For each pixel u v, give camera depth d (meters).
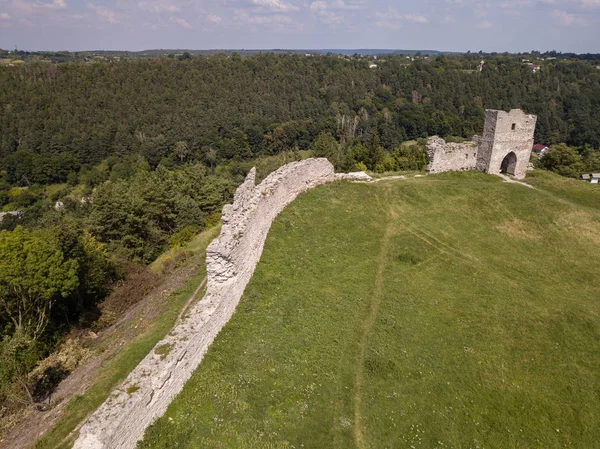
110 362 13.49
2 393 12.88
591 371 13.38
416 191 25.31
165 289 18.55
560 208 23.89
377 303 15.82
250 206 16.45
